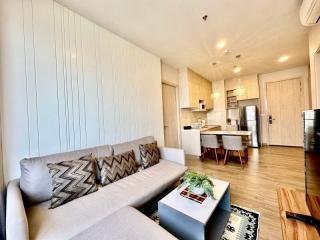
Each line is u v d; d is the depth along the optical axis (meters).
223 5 1.99
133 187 1.73
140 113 2.99
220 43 2.99
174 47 3.10
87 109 2.13
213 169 3.33
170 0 1.88
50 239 1.03
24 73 1.59
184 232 1.25
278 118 5.30
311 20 1.89
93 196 1.54
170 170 2.24
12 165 1.49
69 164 1.58
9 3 1.52
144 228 1.05
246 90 5.63
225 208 1.75
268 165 3.43
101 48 2.34
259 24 2.41
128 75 2.77
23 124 1.58
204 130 4.49
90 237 0.99
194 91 4.80
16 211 0.99
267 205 1.94
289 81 5.06
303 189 2.28
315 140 1.40
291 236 1.29
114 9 2.00
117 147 2.27
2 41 1.47
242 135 3.55
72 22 2.00
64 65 1.91
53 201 1.38
